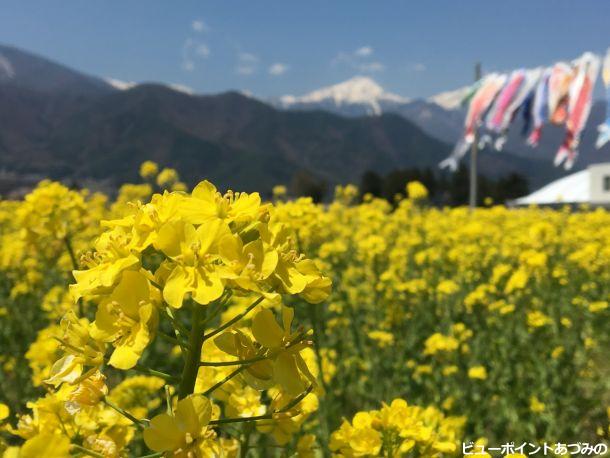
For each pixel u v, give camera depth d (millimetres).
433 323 7328
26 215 4820
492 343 6062
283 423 2150
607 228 12992
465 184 86062
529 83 23484
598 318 7535
